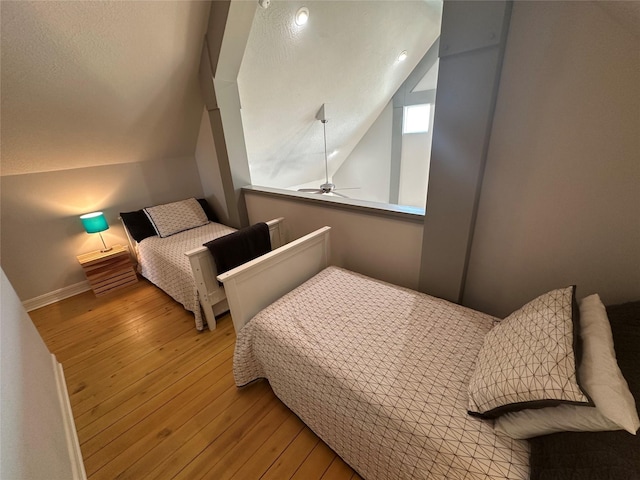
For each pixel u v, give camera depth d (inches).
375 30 104.3
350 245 83.0
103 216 101.3
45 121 81.4
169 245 100.6
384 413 38.7
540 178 47.7
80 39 67.5
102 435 56.1
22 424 32.7
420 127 182.4
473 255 59.8
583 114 41.4
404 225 68.1
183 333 84.7
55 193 98.3
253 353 59.1
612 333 36.2
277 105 113.7
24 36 61.6
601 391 27.4
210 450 52.8
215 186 124.3
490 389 35.0
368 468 43.9
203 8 76.2
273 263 64.7
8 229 92.4
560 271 51.0
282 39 87.2
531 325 37.7
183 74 91.5
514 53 43.5
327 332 52.6
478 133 48.2
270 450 52.3
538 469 29.8
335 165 211.5
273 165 152.6
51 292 103.7
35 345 57.6
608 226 44.3
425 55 155.8
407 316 56.0
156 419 58.9
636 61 35.9
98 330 87.7
